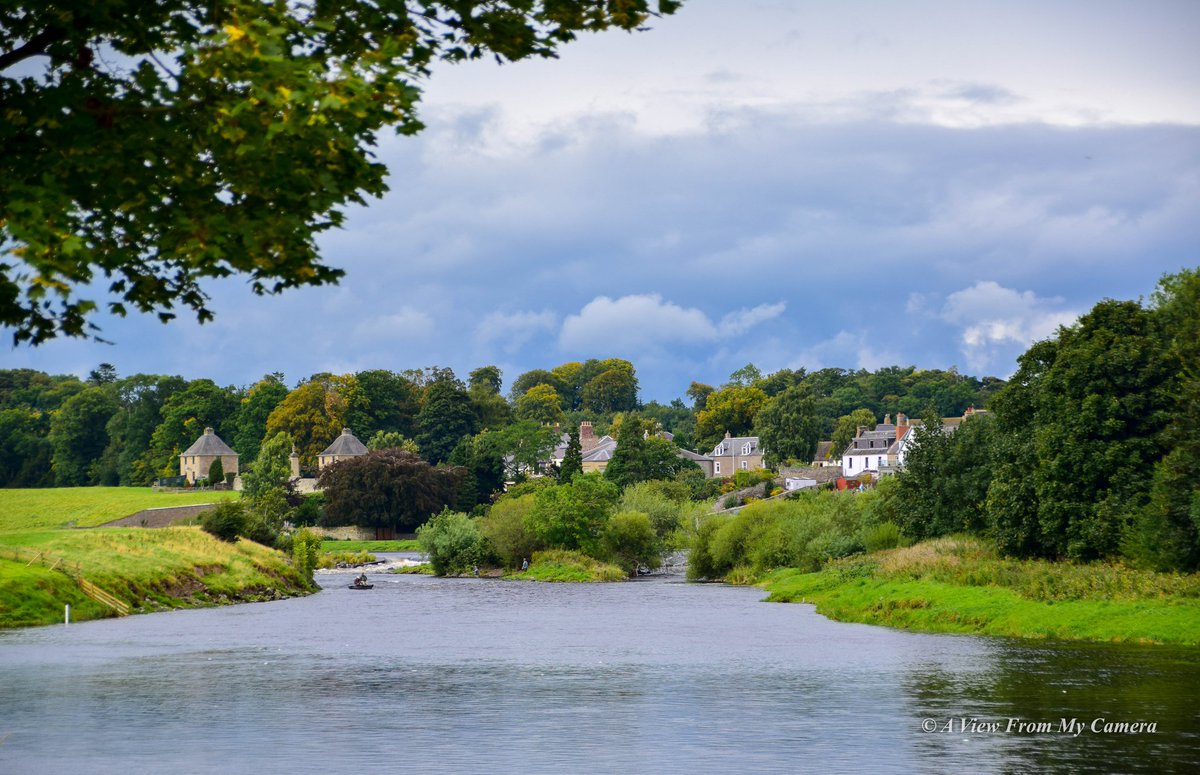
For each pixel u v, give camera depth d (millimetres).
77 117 12594
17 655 50531
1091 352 67875
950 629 58906
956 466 86688
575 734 30781
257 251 13258
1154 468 64688
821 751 28297
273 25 12820
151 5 13078
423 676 42875
